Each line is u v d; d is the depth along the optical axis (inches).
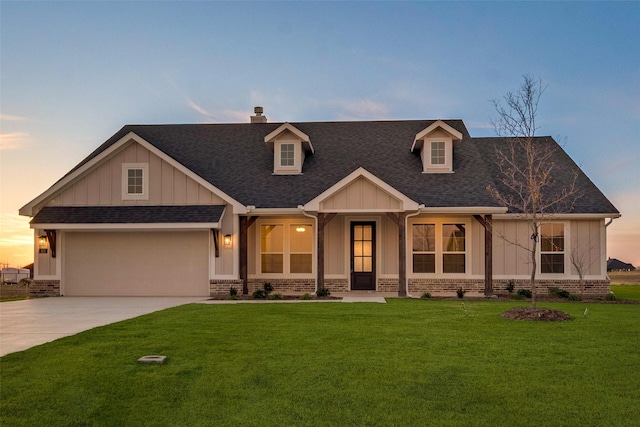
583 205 693.9
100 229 666.2
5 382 250.4
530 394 230.1
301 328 378.3
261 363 279.3
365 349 309.1
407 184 706.2
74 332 378.3
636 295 732.0
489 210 650.2
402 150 786.8
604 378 250.7
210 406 221.3
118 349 313.0
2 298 727.1
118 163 685.9
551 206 691.4
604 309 491.5
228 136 845.2
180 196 680.4
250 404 222.8
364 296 649.0
